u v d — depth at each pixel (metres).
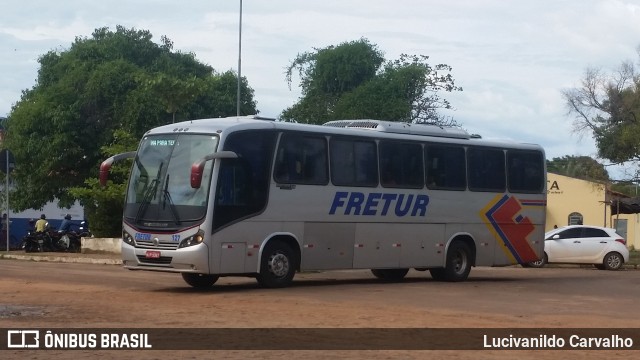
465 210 24.92
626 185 53.41
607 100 48.53
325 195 21.83
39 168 46.44
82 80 47.12
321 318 15.04
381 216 23.00
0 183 50.38
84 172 47.50
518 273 30.52
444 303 18.28
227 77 52.88
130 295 18.77
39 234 38.22
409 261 23.61
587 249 34.31
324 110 52.28
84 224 42.62
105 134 45.81
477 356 11.59
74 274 25.00
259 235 20.55
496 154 25.78
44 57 53.88
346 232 22.23
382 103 46.56
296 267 21.34
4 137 50.28
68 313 15.45
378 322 14.60
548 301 19.36
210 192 19.69
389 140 23.31
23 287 20.38
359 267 22.53
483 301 18.97
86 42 53.16
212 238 19.66
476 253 25.23
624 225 66.69
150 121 44.03
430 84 47.09
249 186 20.38
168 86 37.44
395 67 48.06
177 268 19.64
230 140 20.11
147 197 20.30
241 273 20.23
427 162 24.14
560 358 11.60
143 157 20.81
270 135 20.89
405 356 11.44
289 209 21.11
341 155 22.27
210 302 17.52
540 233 26.77
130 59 56.31
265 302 17.64
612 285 24.75
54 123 45.84
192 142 20.25
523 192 26.36
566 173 56.28
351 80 52.81
